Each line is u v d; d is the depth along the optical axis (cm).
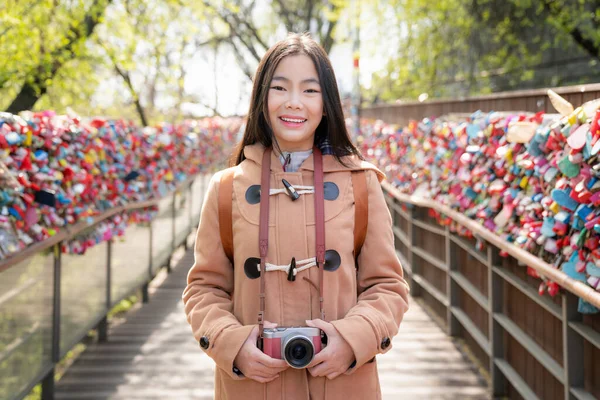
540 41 927
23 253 299
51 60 584
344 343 160
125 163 507
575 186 233
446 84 1186
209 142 989
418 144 544
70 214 371
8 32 552
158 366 457
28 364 340
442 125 454
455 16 986
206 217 178
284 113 172
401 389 411
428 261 614
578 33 807
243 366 160
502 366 381
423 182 531
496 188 328
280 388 167
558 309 288
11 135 286
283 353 156
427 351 485
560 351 297
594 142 212
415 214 645
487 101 420
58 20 609
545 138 268
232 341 161
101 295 490
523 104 356
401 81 1133
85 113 775
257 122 180
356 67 1099
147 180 578
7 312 310
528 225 280
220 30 955
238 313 172
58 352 385
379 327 163
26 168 305
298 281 167
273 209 171
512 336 378
